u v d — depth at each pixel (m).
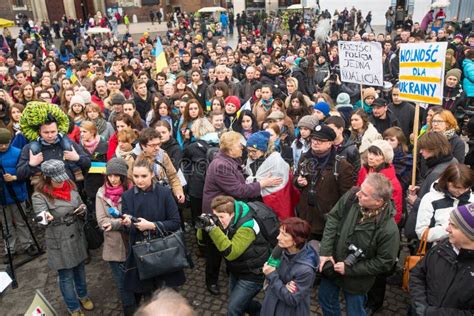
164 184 4.27
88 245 4.00
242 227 3.28
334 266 3.08
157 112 6.48
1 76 11.01
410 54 4.73
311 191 3.87
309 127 4.49
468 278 2.40
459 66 11.12
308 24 26.56
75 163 4.60
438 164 3.81
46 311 2.83
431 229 3.23
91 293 4.55
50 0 34.16
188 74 10.59
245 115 5.68
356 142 4.97
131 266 3.56
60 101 8.20
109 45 20.41
